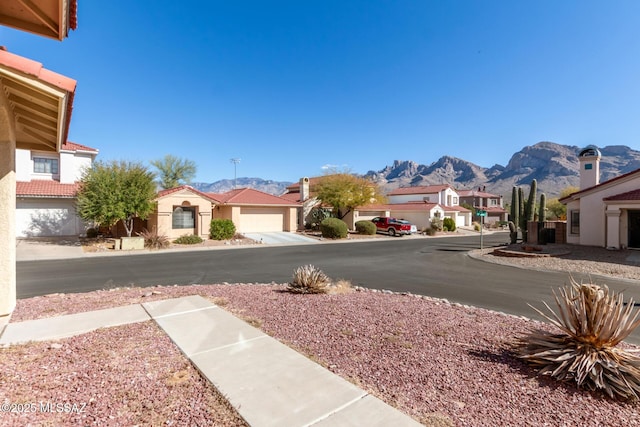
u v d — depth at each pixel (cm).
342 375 375
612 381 346
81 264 1412
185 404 308
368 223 3400
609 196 1941
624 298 858
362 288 902
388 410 304
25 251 1783
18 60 348
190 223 2472
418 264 1500
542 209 2327
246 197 3055
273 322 554
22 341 450
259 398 318
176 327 515
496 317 621
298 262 1533
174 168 4172
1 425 270
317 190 3638
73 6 364
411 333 512
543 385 360
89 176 2039
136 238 1998
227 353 421
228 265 1416
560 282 1077
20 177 2423
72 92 381
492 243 2683
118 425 275
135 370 372
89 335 478
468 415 303
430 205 4388
